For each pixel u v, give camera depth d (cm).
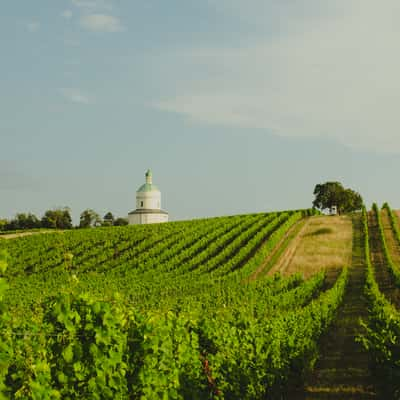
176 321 1083
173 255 6316
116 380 838
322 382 1845
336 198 13200
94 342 813
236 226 7806
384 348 1566
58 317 779
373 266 5400
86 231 7994
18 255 6719
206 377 1143
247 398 1331
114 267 6184
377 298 2625
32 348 731
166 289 4122
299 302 3653
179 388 1041
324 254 6119
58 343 783
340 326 2978
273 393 1555
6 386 677
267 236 7000
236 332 1395
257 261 5612
